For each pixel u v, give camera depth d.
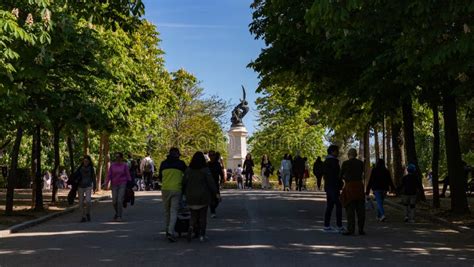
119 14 14.42
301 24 18.00
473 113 19.31
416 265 9.62
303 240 12.66
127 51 26.75
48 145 41.00
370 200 21.84
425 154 54.94
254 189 37.06
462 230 14.55
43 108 19.36
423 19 10.70
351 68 18.77
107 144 34.47
